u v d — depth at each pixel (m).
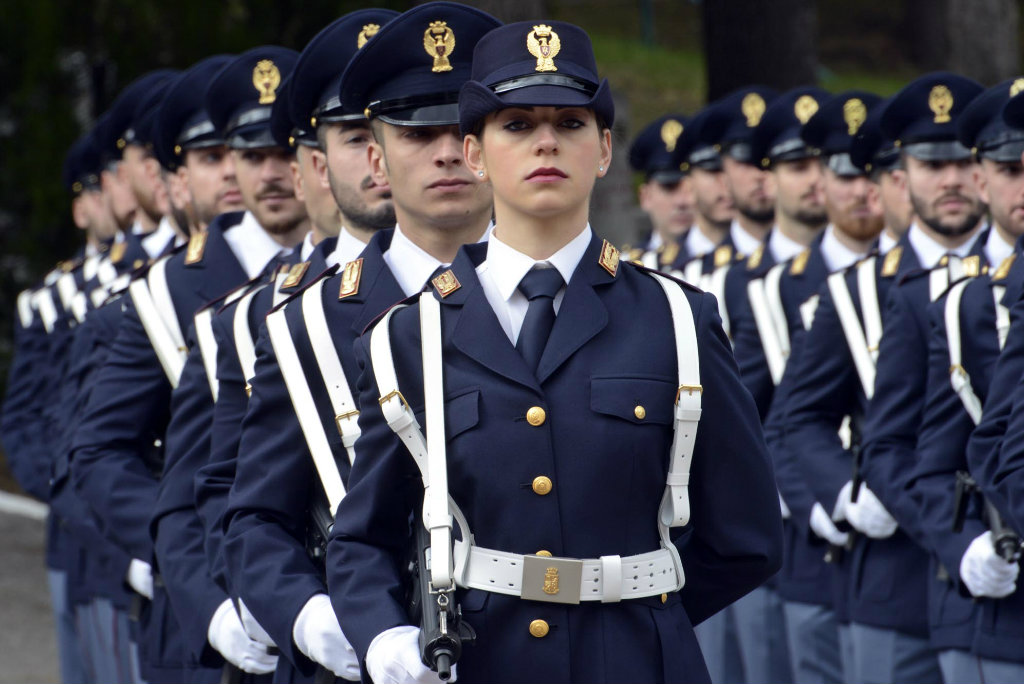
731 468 9.23
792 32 37.09
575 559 8.77
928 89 16.47
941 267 15.20
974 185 16.28
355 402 10.94
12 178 34.88
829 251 19.81
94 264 23.53
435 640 8.59
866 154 18.77
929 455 14.24
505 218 9.18
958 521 13.67
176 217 17.97
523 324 9.09
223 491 11.91
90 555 18.05
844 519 16.58
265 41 33.59
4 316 35.75
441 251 11.12
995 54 39.88
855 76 79.00
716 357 9.22
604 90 8.95
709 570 9.46
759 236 23.80
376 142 11.40
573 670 8.79
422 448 9.07
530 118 8.92
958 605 14.50
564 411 8.90
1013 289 13.33
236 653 11.84
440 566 8.77
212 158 16.58
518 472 8.84
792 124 21.06
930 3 80.06
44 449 23.45
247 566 10.70
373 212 11.95
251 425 11.20
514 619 8.82
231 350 12.07
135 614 15.77
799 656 18.38
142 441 14.83
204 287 14.89
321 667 10.42
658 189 30.12
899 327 15.27
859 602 16.39
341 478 10.84
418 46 10.87
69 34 34.03
